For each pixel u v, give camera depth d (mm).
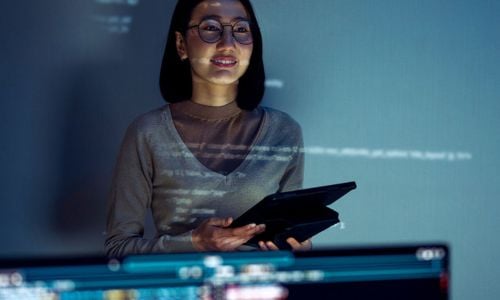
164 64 1943
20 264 1213
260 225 1670
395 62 2146
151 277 1278
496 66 2229
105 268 1254
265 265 1334
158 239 1804
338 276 1367
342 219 2139
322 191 1627
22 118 1936
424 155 2188
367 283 1381
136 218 1892
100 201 1998
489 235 2256
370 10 2113
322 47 2084
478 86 2217
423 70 2170
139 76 1983
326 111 2100
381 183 2160
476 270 2254
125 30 1970
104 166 1991
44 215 1971
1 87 1915
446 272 1414
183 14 1912
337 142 2113
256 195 1951
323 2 2072
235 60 1923
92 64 1961
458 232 2232
